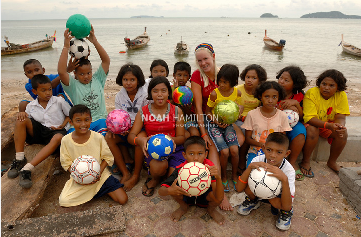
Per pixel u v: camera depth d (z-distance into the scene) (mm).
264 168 2668
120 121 3402
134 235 2752
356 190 3117
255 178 2648
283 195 2631
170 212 3129
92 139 3311
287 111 3666
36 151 3775
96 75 4320
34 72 4414
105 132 3760
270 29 84375
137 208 3199
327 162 4125
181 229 2852
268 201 2971
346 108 3830
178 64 4262
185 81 4336
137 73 3803
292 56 24547
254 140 3547
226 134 3572
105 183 3295
